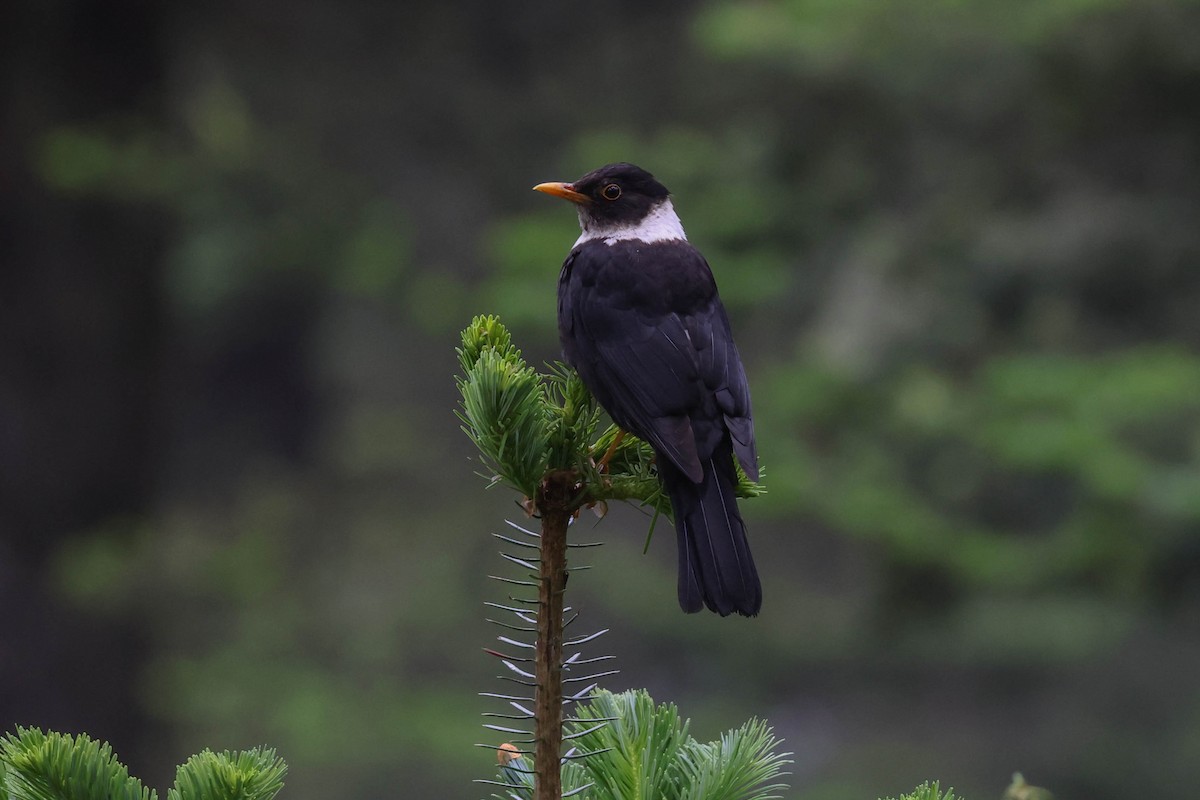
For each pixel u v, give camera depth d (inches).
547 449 143.3
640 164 563.8
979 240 549.6
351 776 746.2
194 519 1188.5
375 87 840.9
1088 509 506.3
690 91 663.1
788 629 806.5
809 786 735.1
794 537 856.3
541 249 527.8
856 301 550.0
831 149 553.9
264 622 853.8
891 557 526.0
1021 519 544.4
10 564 655.8
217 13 788.6
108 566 655.1
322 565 1021.2
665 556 911.7
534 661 126.4
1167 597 516.4
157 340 695.7
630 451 184.2
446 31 814.5
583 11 790.5
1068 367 510.0
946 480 535.8
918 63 514.6
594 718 132.4
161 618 734.5
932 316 541.6
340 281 839.1
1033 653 572.1
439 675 884.6
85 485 670.5
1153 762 751.7
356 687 810.2
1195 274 546.3
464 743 723.4
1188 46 486.9
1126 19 486.6
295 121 855.1
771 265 538.9
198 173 709.3
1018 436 488.4
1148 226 542.9
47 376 661.3
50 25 648.4
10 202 650.2
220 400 1341.0
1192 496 466.0
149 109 676.7
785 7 527.5
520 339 523.8
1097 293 553.3
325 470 1194.6
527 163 802.8
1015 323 555.5
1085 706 788.6
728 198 550.0
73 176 627.8
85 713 674.2
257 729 744.3
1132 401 490.3
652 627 831.7
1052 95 522.6
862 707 796.6
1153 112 521.3
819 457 540.4
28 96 650.2
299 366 1270.9
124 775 122.3
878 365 536.7
